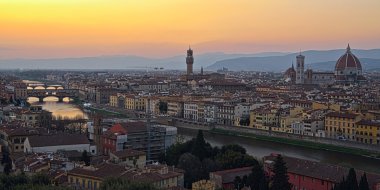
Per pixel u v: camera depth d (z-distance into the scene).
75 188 192.00
